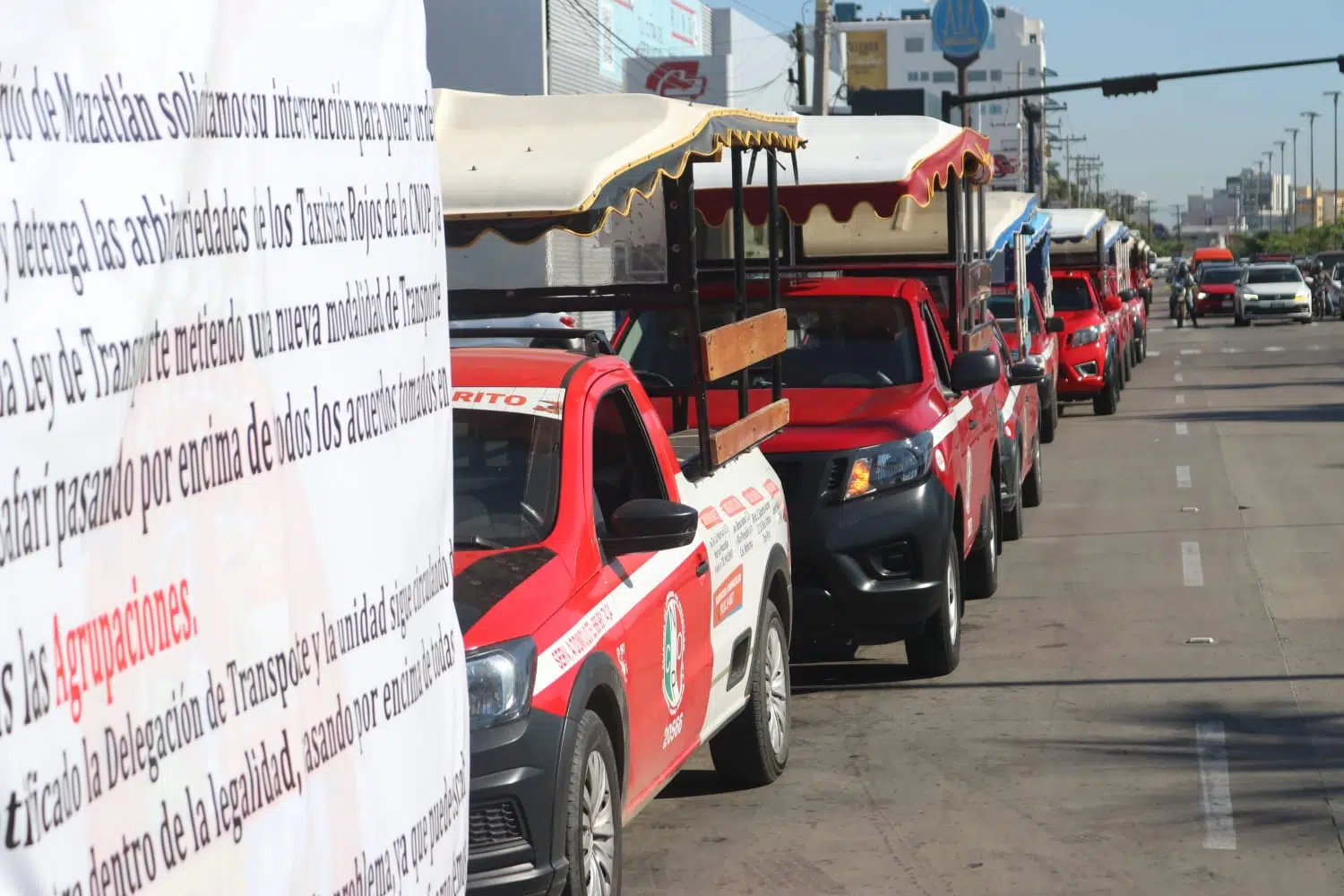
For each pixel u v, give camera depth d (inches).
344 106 87.0
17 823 58.9
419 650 96.0
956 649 350.6
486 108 253.8
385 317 91.7
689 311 253.4
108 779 64.1
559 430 209.6
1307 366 1296.8
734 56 1670.8
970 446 382.0
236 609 73.9
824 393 350.9
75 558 62.2
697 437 268.1
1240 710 307.3
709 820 249.9
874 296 375.2
